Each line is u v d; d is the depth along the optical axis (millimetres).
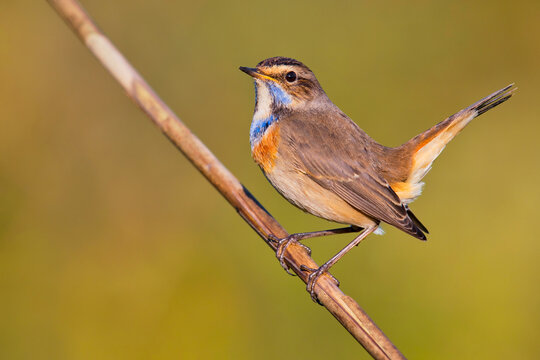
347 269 12406
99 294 13016
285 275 12289
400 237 12609
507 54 14922
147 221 13805
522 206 13805
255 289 12531
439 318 12031
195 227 13570
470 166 14438
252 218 8383
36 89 14180
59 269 13227
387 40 14891
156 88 14734
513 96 14945
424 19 14977
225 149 14414
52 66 14297
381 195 9258
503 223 13516
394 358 7051
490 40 14992
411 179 9586
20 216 13492
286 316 12070
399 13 15023
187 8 14891
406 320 12055
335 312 7680
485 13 14992
